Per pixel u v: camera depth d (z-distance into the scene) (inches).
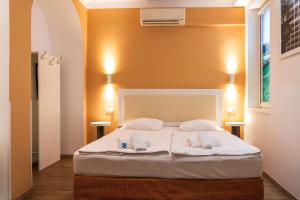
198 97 198.1
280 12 133.1
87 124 203.6
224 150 112.4
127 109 200.8
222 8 195.3
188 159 107.4
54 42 196.7
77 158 111.9
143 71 201.5
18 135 116.4
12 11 112.9
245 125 190.7
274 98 141.5
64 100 198.4
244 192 105.7
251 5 179.9
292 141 119.3
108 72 202.4
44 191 128.3
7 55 105.5
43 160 167.8
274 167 140.8
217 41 198.5
